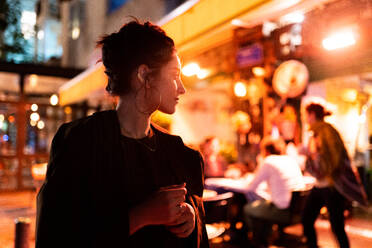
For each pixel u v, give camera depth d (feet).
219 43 16.22
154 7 31.42
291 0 11.09
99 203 2.60
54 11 47.14
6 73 29.14
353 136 23.27
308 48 13.89
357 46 15.23
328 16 12.75
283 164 12.71
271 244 14.53
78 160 2.63
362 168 22.25
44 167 17.35
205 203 11.47
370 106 23.77
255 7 8.07
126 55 2.92
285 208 12.38
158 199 2.69
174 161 3.19
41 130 34.37
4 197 27.32
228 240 15.23
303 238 15.33
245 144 16.42
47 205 2.52
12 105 29.99
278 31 14.40
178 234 2.81
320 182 11.37
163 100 3.04
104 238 2.48
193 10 10.39
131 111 3.05
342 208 11.06
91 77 21.59
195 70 17.12
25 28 43.06
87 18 42.32
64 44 46.16
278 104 15.67
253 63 14.74
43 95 36.81
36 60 43.83
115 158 2.77
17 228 11.07
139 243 2.75
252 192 13.52
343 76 16.69
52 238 2.47
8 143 33.04
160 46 2.95
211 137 18.20
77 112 33.68
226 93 32.89
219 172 17.89
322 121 11.73
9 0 40.09
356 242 14.84
